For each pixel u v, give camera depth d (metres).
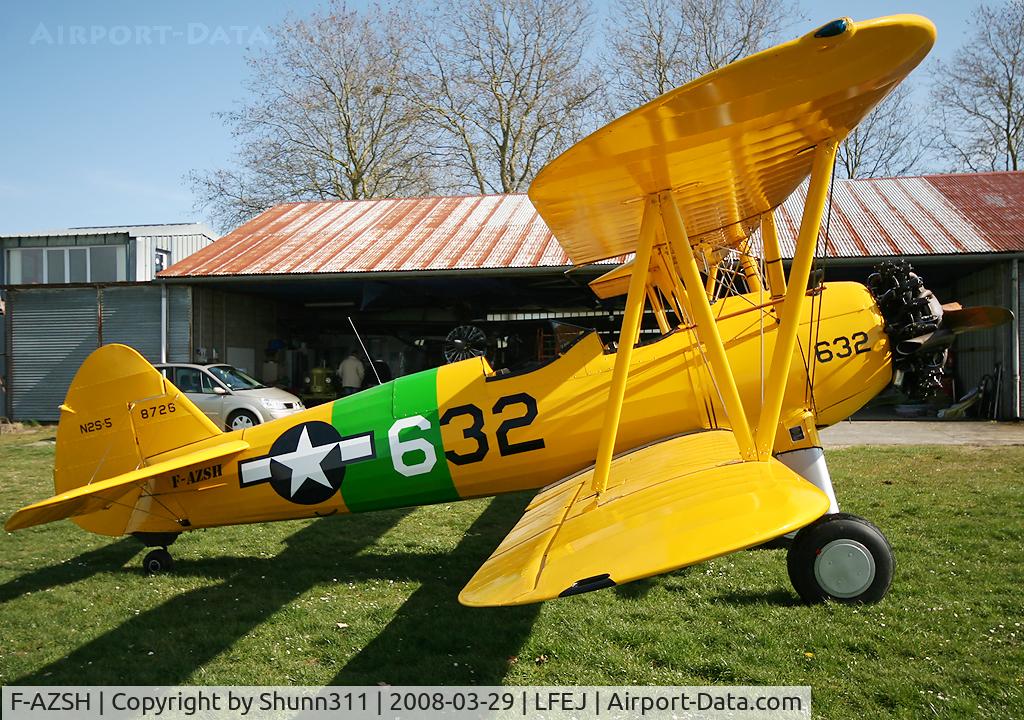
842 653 3.55
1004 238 14.11
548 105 32.88
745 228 5.64
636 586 4.70
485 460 5.23
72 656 4.06
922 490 7.14
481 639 4.01
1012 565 4.74
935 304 5.05
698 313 4.07
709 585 4.65
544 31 32.44
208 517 5.71
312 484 5.48
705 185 4.24
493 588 2.97
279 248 17.98
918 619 3.88
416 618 4.43
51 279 22.38
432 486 5.35
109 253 22.27
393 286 18.20
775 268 5.16
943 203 16.27
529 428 5.16
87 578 5.52
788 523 2.95
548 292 19.08
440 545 6.20
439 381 5.41
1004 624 3.78
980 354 15.43
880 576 4.09
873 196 17.08
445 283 17.70
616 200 4.20
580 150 3.29
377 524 7.00
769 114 3.34
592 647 3.83
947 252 13.69
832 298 5.14
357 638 4.15
